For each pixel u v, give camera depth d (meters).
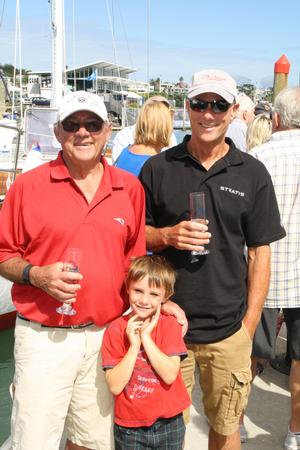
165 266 2.36
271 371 4.29
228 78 2.46
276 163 3.02
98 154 2.37
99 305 2.37
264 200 2.54
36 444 2.37
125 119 16.47
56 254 2.35
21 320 2.43
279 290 3.11
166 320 2.38
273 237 2.57
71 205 2.34
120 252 2.42
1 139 6.41
